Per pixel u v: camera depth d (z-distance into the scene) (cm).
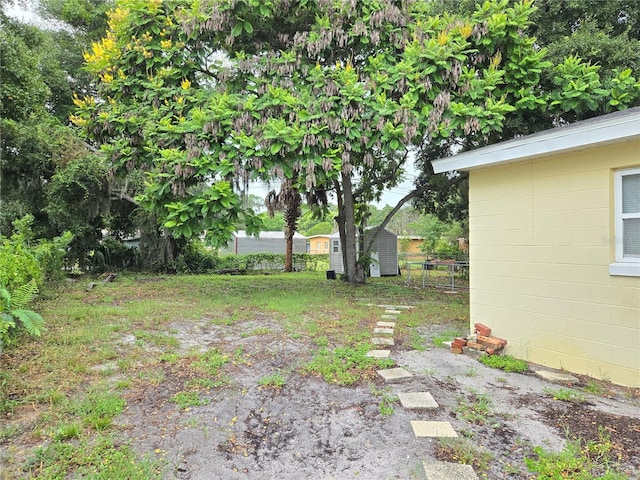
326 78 747
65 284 888
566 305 375
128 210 1458
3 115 896
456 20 776
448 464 225
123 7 825
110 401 289
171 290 895
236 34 794
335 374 361
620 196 344
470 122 691
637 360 328
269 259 2017
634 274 329
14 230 1069
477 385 342
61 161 1043
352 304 743
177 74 850
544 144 372
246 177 752
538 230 398
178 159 706
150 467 219
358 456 236
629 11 817
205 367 371
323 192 1246
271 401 308
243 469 224
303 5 813
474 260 463
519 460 229
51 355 375
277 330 517
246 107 731
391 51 821
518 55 759
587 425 268
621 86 692
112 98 890
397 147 715
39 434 244
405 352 438
